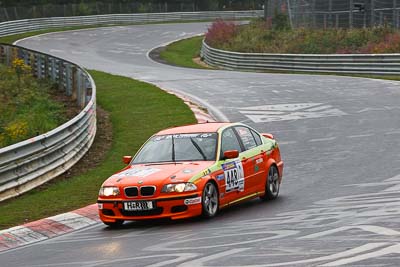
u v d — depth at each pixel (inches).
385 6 3454.7
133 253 701.9
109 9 6200.8
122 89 2393.0
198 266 611.5
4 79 2374.5
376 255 595.8
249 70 3307.1
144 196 851.4
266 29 4023.1
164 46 4697.3
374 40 3257.9
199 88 2443.4
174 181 851.4
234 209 944.9
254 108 1968.5
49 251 768.9
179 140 943.7
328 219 797.9
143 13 6190.9
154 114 1870.1
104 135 1676.9
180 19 6368.1
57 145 1310.3
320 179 1128.8
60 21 5521.7
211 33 4229.8
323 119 1739.7
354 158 1285.7
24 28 5187.0
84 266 663.8
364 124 1638.8
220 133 939.3
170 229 828.6
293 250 642.8
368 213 815.7
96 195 1085.1
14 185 1144.8
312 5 3769.7
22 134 1541.6
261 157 983.6
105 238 813.9
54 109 2009.1
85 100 1952.5
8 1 5905.5
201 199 855.1
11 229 898.1
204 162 899.4
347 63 2839.6
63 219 940.0
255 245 681.6
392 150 1328.7
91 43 4758.9
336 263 579.2
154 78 2824.8
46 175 1246.9
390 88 2208.4
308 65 3004.4
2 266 716.0
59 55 4074.8
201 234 772.0
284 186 1099.9
